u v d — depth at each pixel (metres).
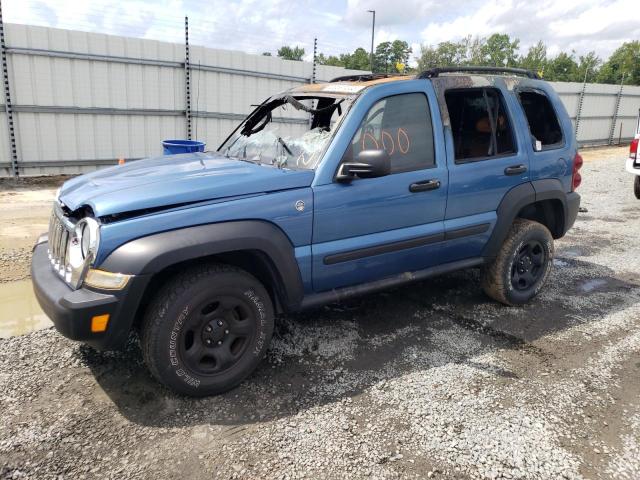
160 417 2.87
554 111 4.66
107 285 2.67
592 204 9.67
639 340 4.00
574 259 6.20
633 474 2.54
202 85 11.30
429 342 3.89
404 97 3.67
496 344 3.88
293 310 3.34
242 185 3.05
